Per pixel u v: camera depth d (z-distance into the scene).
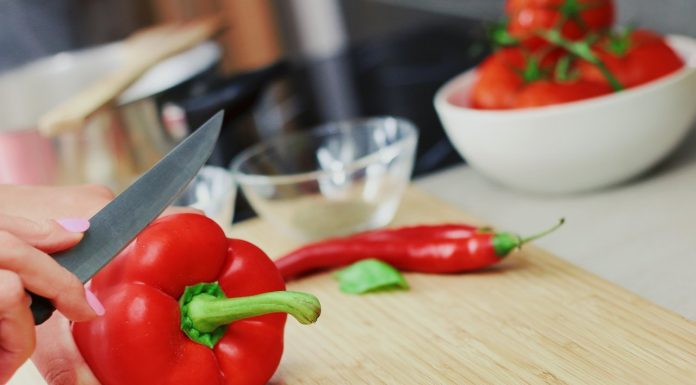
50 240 0.62
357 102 1.22
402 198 0.92
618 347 0.68
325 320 0.76
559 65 0.85
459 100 0.92
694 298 0.72
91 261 0.62
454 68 1.22
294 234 0.87
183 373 0.64
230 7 1.57
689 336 0.68
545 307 0.73
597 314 0.71
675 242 0.78
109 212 0.64
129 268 0.64
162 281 0.64
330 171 0.86
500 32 0.90
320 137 0.94
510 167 0.86
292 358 0.72
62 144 0.99
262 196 0.86
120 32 1.57
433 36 1.41
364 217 0.86
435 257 0.78
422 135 1.06
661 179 0.86
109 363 0.63
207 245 0.65
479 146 0.86
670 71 0.84
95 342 0.63
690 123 0.84
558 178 0.85
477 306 0.74
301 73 1.40
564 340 0.69
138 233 0.63
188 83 1.06
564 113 0.81
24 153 0.99
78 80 1.21
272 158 0.93
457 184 0.94
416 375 0.68
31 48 1.57
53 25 1.56
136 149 1.02
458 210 0.88
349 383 0.69
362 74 1.33
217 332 0.66
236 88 1.26
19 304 0.58
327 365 0.71
